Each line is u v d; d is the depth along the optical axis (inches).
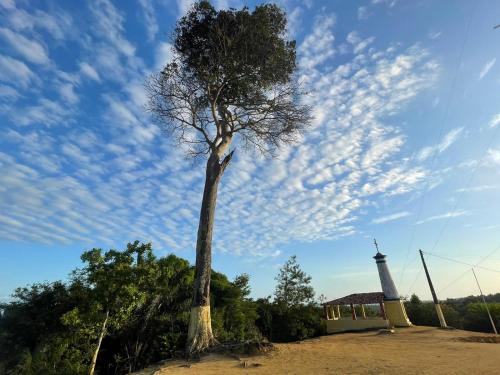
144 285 672.4
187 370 470.9
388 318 1298.0
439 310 1210.6
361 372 390.6
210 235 685.3
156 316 788.0
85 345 627.5
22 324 779.4
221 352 565.0
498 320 1386.6
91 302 617.0
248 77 834.2
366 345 669.9
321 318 1401.3
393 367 410.3
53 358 611.8
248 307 1174.3
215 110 820.0
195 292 633.6
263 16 811.4
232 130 848.3
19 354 734.5
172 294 813.9
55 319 765.3
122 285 617.9
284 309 1331.2
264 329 1273.4
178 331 767.1
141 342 765.3
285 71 853.2
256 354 557.0
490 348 561.9
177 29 855.7
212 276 1071.6
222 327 834.8
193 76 824.3
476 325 1471.5
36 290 828.0
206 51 826.2
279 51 829.8
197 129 832.9
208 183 738.2
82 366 603.2
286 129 877.2
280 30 860.6
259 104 850.1
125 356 751.1
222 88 842.2
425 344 656.4
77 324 589.3
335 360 487.2
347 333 1148.5
